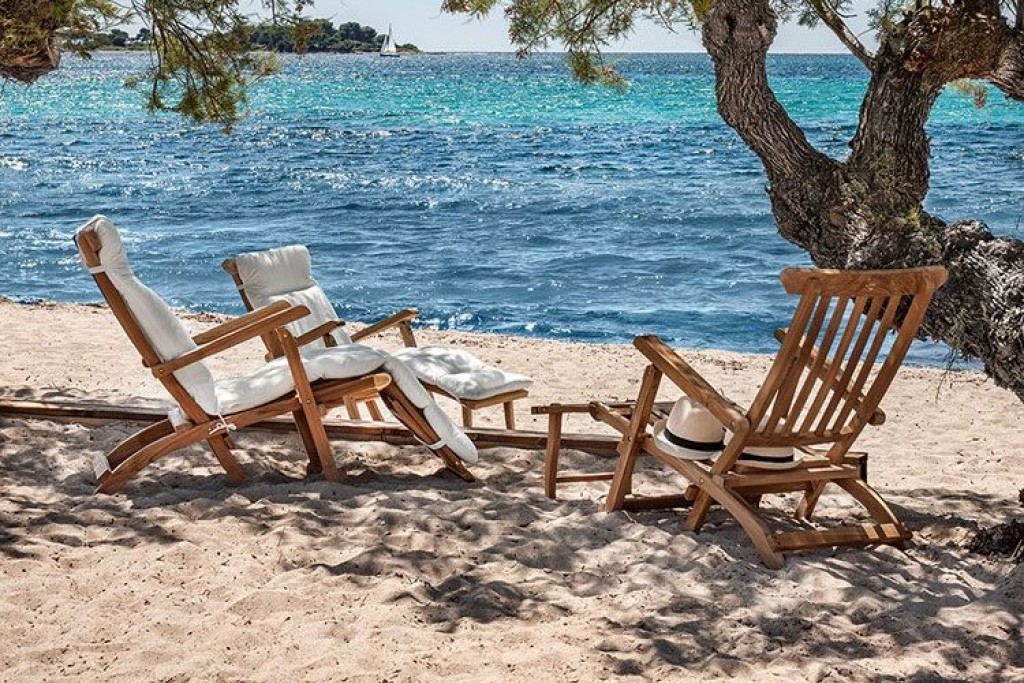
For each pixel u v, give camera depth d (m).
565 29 5.20
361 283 14.86
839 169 5.33
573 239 18.17
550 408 5.46
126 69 118.38
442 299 13.89
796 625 4.06
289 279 6.89
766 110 5.32
